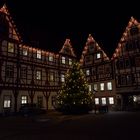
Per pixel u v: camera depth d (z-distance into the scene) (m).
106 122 17.48
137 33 37.28
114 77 39.59
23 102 33.34
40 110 30.88
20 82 33.16
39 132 13.41
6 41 31.88
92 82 43.28
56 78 40.50
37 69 36.62
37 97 35.88
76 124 17.16
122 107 36.22
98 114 28.11
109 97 39.94
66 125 16.78
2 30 31.47
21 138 11.34
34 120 21.73
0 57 30.61
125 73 38.09
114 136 10.81
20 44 34.12
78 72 33.50
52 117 25.20
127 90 37.31
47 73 38.53
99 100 41.53
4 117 26.94
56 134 12.28
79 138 10.66
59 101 33.62
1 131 14.20
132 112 29.50
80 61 46.22
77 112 29.44
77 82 32.81
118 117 21.80
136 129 12.93
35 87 35.59
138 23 37.25
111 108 38.44
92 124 16.56
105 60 41.44
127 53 38.28
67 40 45.00
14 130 14.59
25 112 28.84
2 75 30.58
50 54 39.97
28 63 35.06
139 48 36.75
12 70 32.22
